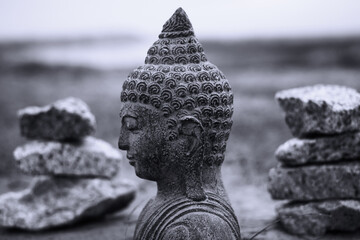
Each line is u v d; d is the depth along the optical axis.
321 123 5.84
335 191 5.90
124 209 7.15
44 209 6.55
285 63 29.05
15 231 6.62
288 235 6.09
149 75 3.99
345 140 5.90
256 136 12.81
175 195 4.05
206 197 4.02
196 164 4.00
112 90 23.59
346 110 5.79
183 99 3.94
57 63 37.00
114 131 13.62
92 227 6.65
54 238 6.30
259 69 27.44
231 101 4.18
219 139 4.12
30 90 23.48
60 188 6.68
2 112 17.17
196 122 3.92
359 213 5.88
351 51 29.48
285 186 6.08
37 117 6.70
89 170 6.71
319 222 5.96
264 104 17.81
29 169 6.62
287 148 6.06
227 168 9.88
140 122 4.01
